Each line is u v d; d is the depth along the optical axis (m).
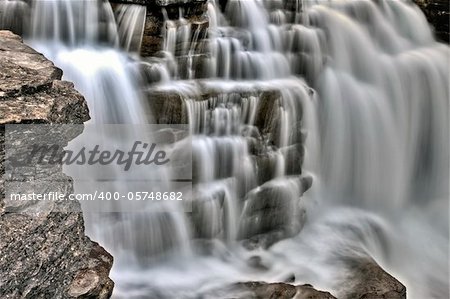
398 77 9.22
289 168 7.38
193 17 7.63
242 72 7.80
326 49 8.80
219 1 8.42
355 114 8.61
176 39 7.33
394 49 9.84
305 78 8.42
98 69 6.78
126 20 7.38
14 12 7.14
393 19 10.14
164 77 7.07
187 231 6.52
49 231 4.31
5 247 3.92
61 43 7.41
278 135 7.26
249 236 7.06
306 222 7.64
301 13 9.02
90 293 4.46
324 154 8.27
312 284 6.21
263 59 7.98
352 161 8.63
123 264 6.18
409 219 8.60
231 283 6.07
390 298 5.88
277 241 7.16
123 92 6.65
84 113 5.13
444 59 9.75
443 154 9.60
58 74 5.23
